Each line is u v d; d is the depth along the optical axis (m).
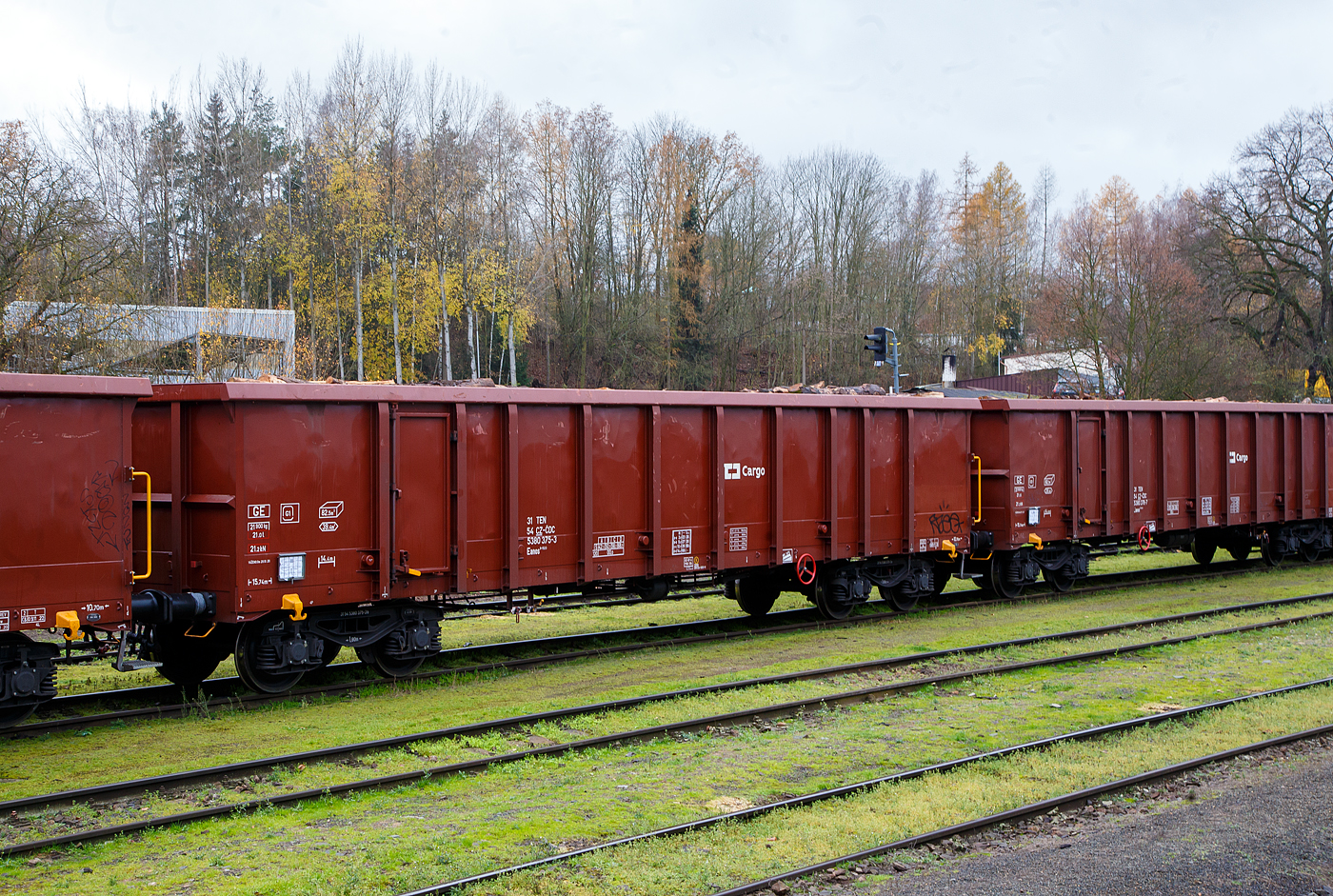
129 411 9.53
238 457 10.10
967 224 68.50
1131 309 38.47
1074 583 20.12
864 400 15.41
